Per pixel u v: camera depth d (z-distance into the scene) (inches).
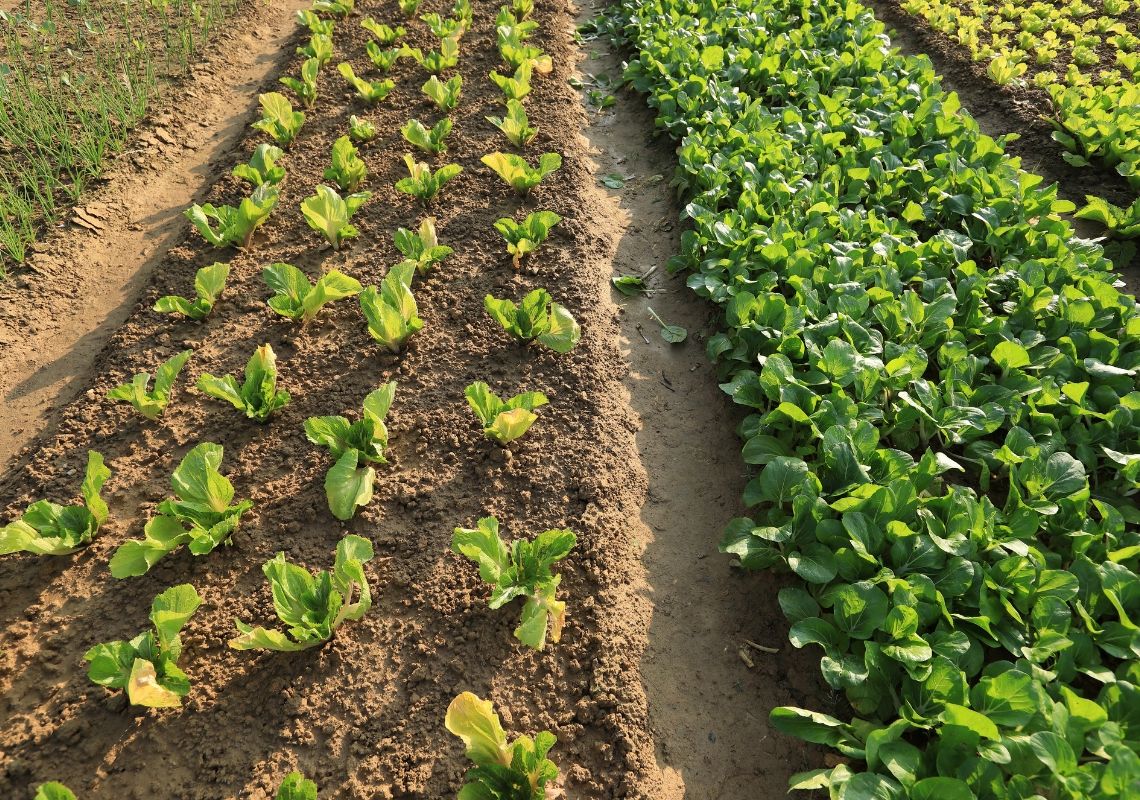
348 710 118.3
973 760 94.0
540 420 169.5
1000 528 125.7
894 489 125.6
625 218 240.1
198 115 275.7
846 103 249.3
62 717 115.6
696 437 172.4
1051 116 266.8
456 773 111.4
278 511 148.1
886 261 181.9
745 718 121.8
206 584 135.3
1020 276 173.8
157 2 302.4
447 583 136.3
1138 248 212.7
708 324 199.0
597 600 136.1
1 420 168.7
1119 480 140.7
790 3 322.0
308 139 261.3
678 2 321.1
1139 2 344.2
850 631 115.1
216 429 164.9
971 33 309.9
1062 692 101.7
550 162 224.8
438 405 171.3
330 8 334.0
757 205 202.7
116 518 146.1
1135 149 234.8
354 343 187.3
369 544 127.8
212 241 204.1
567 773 113.4
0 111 238.5
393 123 270.8
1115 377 150.3
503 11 319.0
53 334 190.9
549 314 195.2
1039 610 112.0
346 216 209.3
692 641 132.8
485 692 121.3
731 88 261.0
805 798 111.8
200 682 121.0
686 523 154.1
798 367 161.5
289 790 96.8
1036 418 145.3
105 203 227.5
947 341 159.9
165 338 185.8
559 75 303.9
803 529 129.3
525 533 145.5
